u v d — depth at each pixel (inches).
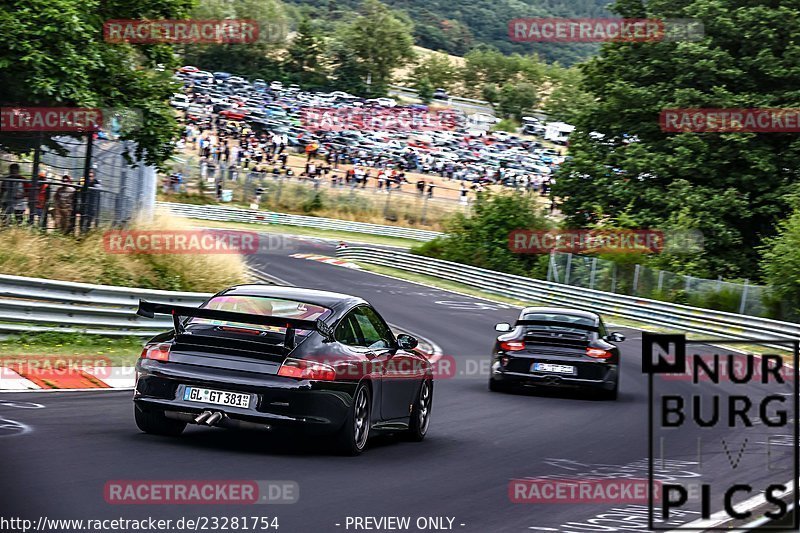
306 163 6894.7
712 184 3577.8
